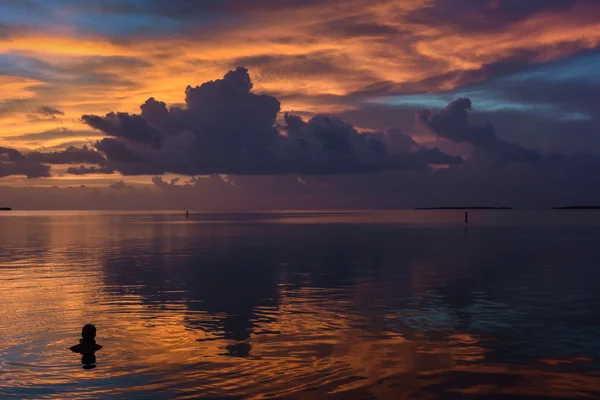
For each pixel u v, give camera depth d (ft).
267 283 91.81
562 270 109.40
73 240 224.74
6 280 96.43
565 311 65.46
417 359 44.91
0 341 51.57
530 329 55.77
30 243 205.57
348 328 56.59
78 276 102.22
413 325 57.93
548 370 41.93
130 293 81.05
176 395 36.83
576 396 36.52
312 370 42.06
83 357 45.98
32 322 60.03
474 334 53.72
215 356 46.11
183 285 89.71
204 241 214.07
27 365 43.78
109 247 182.09
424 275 101.91
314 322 59.67
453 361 44.39
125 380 39.99
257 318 62.03
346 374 41.06
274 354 46.65
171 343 50.57
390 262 127.13
